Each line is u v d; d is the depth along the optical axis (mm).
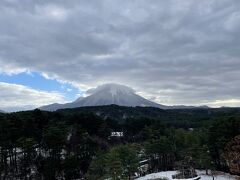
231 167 63969
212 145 108062
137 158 98250
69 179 98438
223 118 113875
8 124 100125
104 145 129750
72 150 111000
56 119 133750
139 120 170125
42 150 110812
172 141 121062
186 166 106125
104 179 79688
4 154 93750
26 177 95875
